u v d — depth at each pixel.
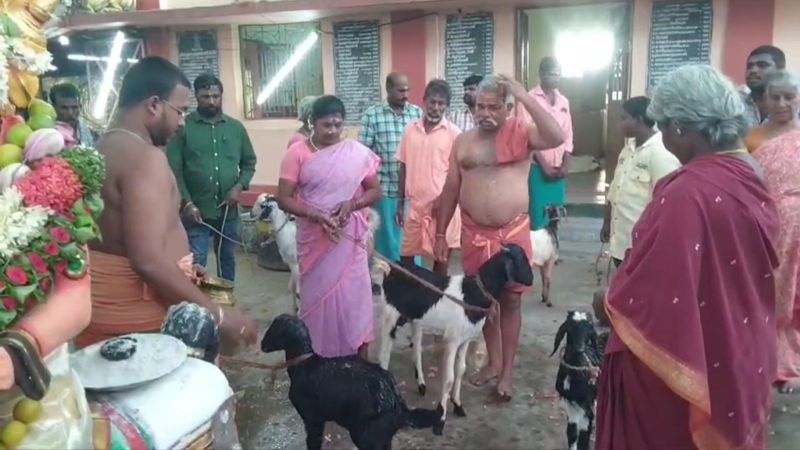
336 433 3.36
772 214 1.89
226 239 4.79
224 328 2.21
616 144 7.44
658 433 1.94
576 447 2.95
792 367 3.59
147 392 1.63
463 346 3.49
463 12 7.08
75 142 1.58
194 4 7.78
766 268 1.86
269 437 3.35
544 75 5.48
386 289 3.58
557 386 3.00
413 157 4.69
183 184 4.63
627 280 1.88
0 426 1.29
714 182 1.81
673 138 1.94
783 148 3.41
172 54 8.12
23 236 1.25
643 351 1.82
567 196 8.08
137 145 2.11
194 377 1.73
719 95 1.84
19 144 1.43
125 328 2.14
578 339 2.88
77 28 7.87
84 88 8.41
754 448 1.88
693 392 1.75
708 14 6.39
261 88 8.02
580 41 10.98
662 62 6.61
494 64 7.10
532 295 5.47
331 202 3.42
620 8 6.88
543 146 3.31
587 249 6.78
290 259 5.08
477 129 3.53
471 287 3.37
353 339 3.55
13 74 1.47
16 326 1.26
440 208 3.86
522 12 6.98
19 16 1.47
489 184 3.46
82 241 1.37
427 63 7.27
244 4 7.14
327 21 7.54
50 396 1.33
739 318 1.83
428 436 3.30
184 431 1.62
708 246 1.79
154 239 2.06
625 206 3.99
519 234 3.53
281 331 2.87
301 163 3.47
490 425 3.40
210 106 4.62
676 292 1.77
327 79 7.68
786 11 6.18
